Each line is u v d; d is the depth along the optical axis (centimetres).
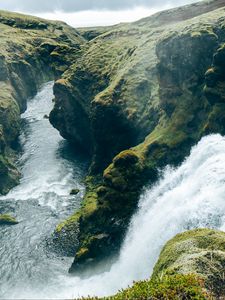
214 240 2719
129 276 6028
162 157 7438
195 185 6022
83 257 6700
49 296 6184
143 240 6144
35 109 17338
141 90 10031
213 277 2203
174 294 1792
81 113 12488
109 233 6812
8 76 16500
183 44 7669
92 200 8794
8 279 6700
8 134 13012
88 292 6100
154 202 6862
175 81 7988
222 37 7794
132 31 15800
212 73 6856
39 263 7075
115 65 12412
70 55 18538
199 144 6906
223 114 6725
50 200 9575
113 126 9862
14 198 9919
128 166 7156
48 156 12294
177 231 5597
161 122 8356
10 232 8175
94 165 10319
